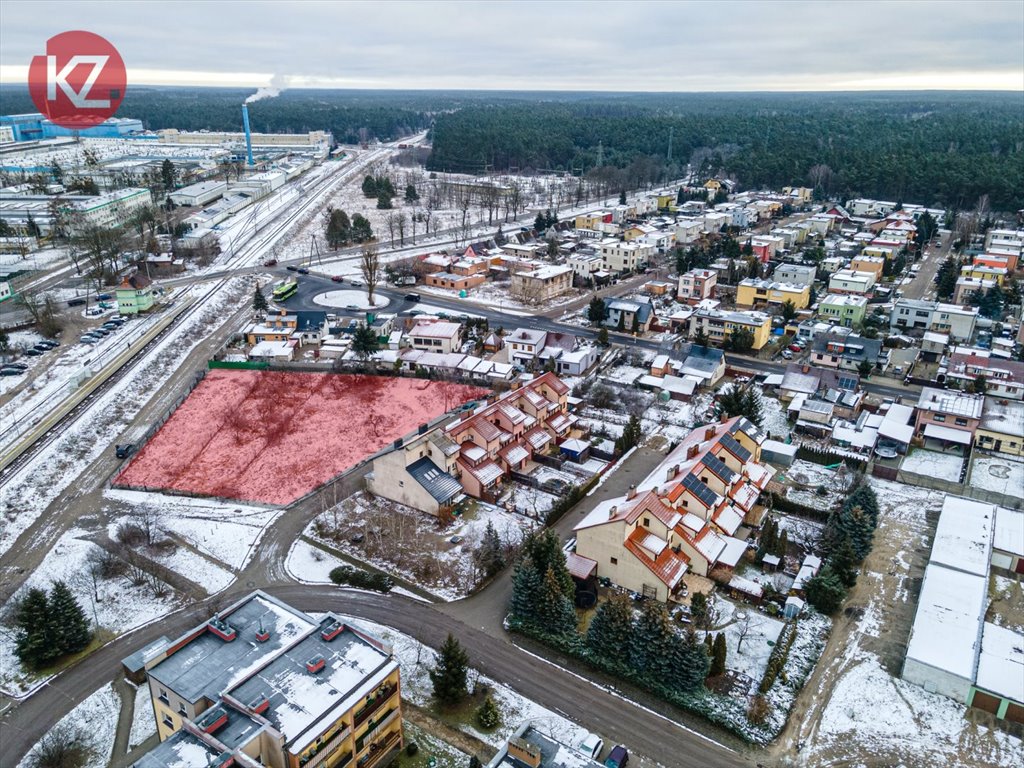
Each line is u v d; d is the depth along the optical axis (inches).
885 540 3120.1
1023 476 3533.5
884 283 6683.1
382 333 5418.3
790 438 3929.6
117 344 5157.5
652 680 2358.5
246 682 1953.7
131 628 2655.0
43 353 4987.7
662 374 4726.9
